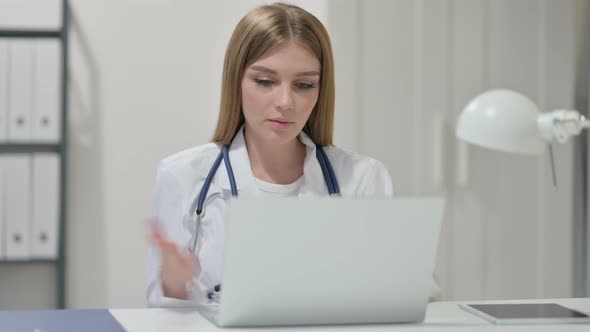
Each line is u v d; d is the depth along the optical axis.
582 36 3.42
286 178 2.12
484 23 3.27
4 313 1.63
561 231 3.37
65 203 3.20
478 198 3.29
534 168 3.34
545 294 3.37
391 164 3.21
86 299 3.35
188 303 1.71
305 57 1.94
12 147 3.30
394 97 3.20
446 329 1.51
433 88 3.23
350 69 3.16
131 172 3.37
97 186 3.35
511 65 3.30
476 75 3.27
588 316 1.62
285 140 1.96
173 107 3.39
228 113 2.07
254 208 1.39
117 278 3.37
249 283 1.44
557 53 3.33
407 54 3.21
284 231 1.42
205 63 3.40
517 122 1.47
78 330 1.47
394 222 1.48
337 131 3.16
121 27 3.35
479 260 3.30
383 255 1.49
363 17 3.17
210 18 3.40
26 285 3.34
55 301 3.35
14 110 3.07
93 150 3.34
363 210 1.45
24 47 3.07
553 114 1.47
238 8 3.41
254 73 1.94
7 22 3.18
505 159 3.31
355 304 1.52
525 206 3.34
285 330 1.48
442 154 3.24
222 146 2.11
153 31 3.37
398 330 1.50
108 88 3.34
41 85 3.09
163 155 3.39
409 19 3.21
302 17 1.97
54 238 3.14
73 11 3.31
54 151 3.31
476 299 3.31
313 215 1.43
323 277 1.47
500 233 3.32
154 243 1.64
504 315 1.62
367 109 3.18
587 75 3.42
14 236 3.10
